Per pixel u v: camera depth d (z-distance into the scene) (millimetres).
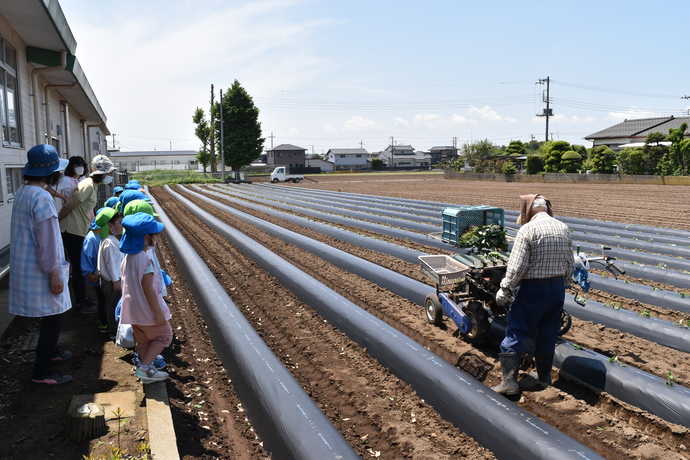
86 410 3758
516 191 33219
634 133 59312
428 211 19484
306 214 19562
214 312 6875
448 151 124750
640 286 7883
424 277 8984
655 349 5715
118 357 5273
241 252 11875
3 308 6078
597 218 17500
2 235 8367
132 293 4246
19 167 9578
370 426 4336
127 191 5594
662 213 18953
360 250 11805
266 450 4023
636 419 4324
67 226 6387
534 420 4031
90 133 24594
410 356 5309
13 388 4492
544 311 4457
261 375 4902
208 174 53156
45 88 12742
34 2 7414
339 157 109688
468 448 3980
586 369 4965
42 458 3436
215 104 58219
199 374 5309
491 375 4977
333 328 6734
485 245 6000
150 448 3482
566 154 47469
